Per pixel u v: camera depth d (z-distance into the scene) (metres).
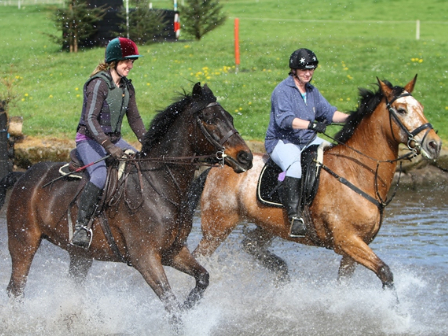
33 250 7.55
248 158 6.55
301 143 8.38
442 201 14.22
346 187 7.89
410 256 10.26
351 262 8.17
